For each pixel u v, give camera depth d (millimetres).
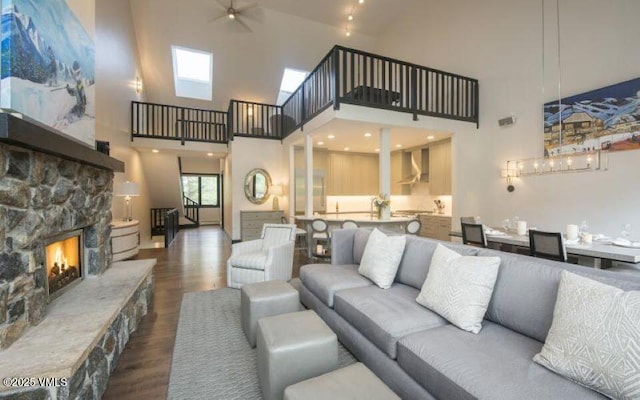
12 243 1637
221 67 8617
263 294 2500
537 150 4840
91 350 1663
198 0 7023
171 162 9023
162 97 9227
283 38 8211
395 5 7539
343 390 1282
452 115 5695
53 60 2150
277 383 1649
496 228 4645
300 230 6043
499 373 1290
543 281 1602
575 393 1154
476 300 1741
